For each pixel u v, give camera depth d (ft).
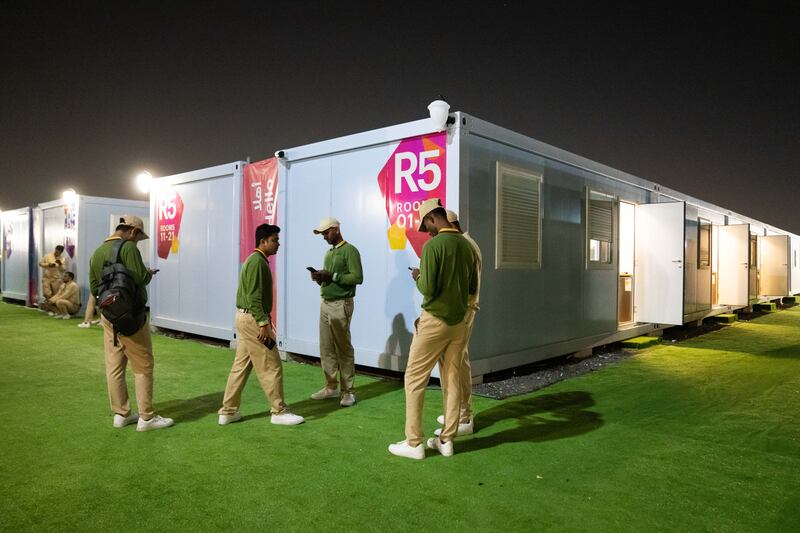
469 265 12.89
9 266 55.21
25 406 17.03
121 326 13.75
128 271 14.08
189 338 31.99
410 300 20.80
